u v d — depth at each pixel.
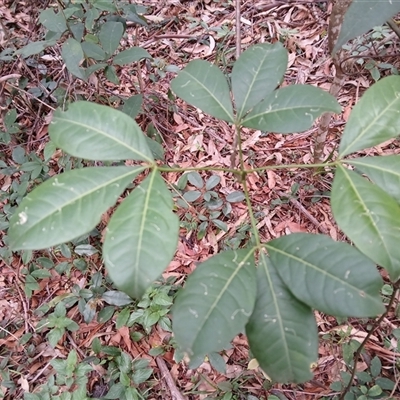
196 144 0.85
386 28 0.86
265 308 0.28
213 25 1.04
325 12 1.00
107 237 0.27
